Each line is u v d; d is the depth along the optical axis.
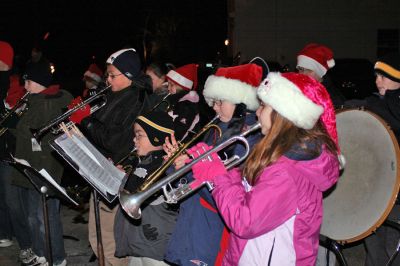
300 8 18.53
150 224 3.16
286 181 2.19
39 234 4.53
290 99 2.22
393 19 18.56
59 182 4.03
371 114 3.08
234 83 3.05
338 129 3.24
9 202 4.77
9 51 5.26
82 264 5.02
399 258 3.45
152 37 19.59
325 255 3.59
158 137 3.27
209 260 2.92
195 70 5.47
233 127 2.88
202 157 2.46
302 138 2.23
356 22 18.66
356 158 3.10
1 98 5.24
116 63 3.85
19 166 3.61
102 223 3.93
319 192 2.31
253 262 2.30
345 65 14.67
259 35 18.59
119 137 3.76
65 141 3.10
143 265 3.30
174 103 4.64
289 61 18.66
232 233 2.41
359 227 2.97
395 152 2.88
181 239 2.95
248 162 2.32
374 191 2.95
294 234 2.26
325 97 2.38
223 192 2.33
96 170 3.09
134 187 3.17
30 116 4.32
